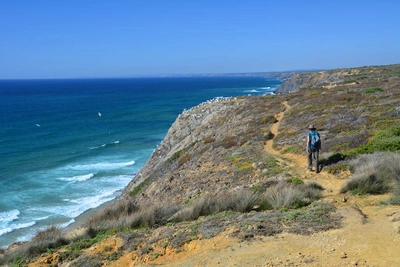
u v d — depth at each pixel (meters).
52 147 51.09
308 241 7.50
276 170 14.87
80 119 80.19
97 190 32.38
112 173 38.22
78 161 43.59
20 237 22.53
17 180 35.28
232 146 23.20
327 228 7.97
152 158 37.97
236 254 7.45
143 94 163.38
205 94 155.38
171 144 38.66
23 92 189.62
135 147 52.34
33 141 55.12
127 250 9.12
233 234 8.41
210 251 7.91
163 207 12.08
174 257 8.22
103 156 46.56
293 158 16.98
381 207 9.14
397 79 43.31
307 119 24.31
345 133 18.55
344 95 31.17
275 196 10.98
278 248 7.39
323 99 31.30
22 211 27.11
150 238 9.48
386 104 23.16
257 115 31.75
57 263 9.59
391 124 17.95
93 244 10.25
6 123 72.88
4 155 45.50
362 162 13.17
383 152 14.03
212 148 24.33
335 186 11.89
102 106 108.88
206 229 9.00
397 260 6.07
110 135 61.31
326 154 15.53
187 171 20.98
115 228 11.18
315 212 9.01
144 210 12.02
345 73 92.00
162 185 19.81
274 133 24.11
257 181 14.25
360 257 6.38
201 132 34.22
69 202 29.12
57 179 35.81
